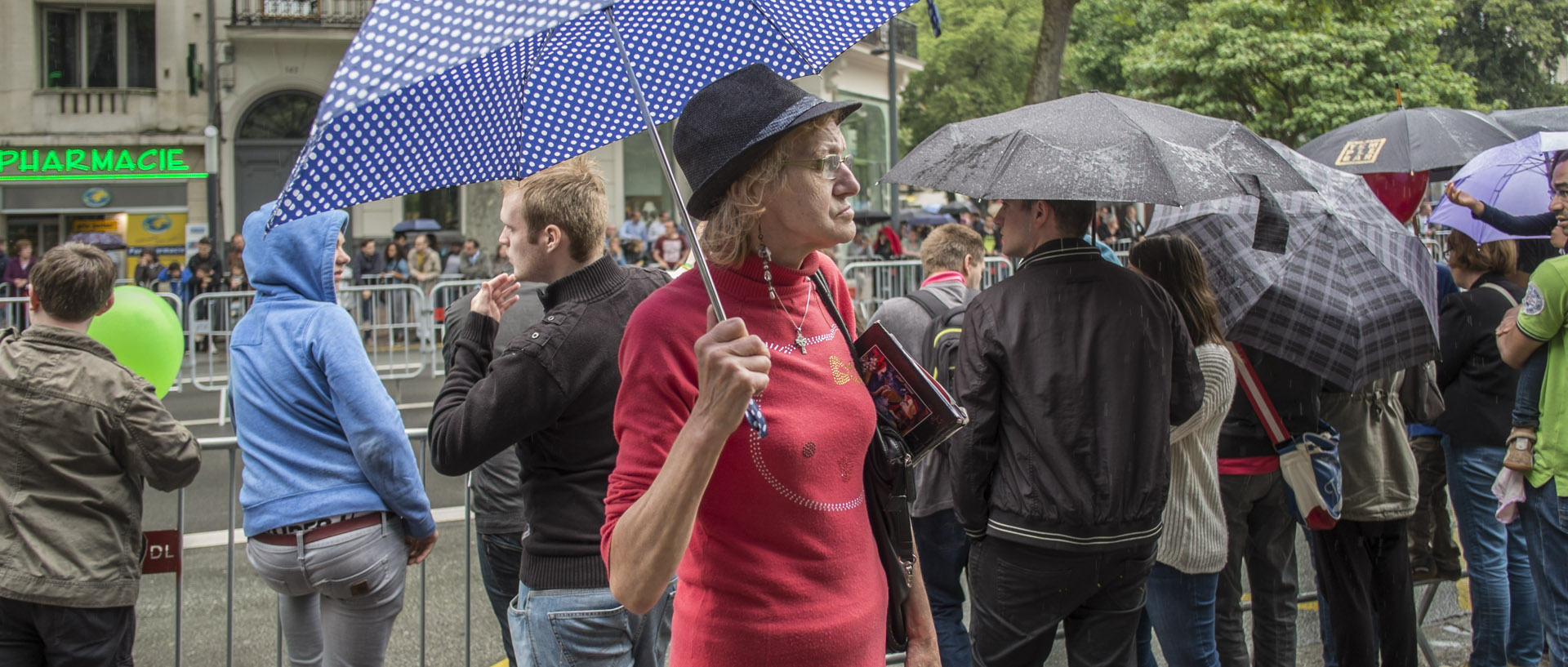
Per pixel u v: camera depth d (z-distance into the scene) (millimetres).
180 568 3576
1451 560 4664
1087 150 2660
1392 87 19344
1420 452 4656
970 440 2826
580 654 2461
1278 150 3504
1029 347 2762
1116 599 2811
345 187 1515
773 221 1799
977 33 34438
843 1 2184
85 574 2896
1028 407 2750
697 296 1801
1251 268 3291
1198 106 21078
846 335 1976
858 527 1866
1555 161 3287
